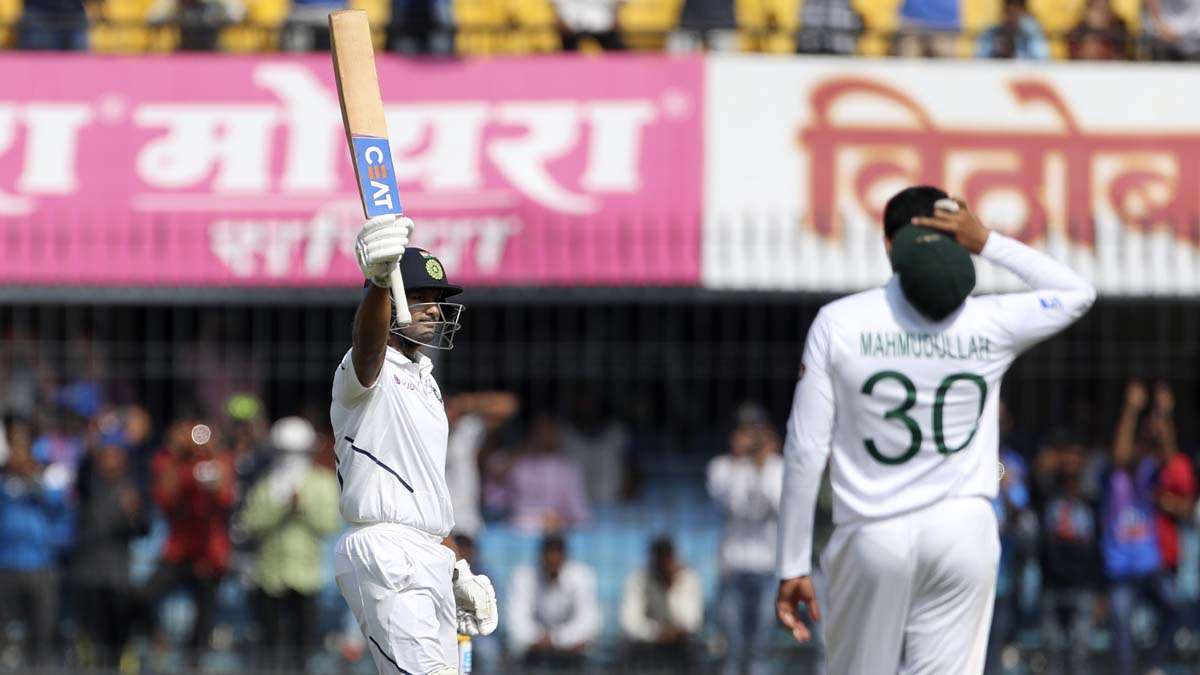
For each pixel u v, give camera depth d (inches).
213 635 1761.8
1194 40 1856.5
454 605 875.4
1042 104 1795.0
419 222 1754.4
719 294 1754.4
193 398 1835.6
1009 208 1768.0
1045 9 1947.6
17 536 1708.9
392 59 1817.2
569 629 1721.2
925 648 894.4
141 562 1840.6
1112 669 1711.4
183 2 1934.1
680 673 1705.2
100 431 1776.6
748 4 1947.6
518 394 1835.6
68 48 1939.0
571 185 1761.8
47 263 1749.5
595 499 1823.3
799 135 1779.0
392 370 860.6
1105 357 1766.7
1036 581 1790.1
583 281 1727.4
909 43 1888.5
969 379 894.4
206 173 1781.5
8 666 1675.7
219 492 1715.1
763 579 1705.2
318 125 1801.2
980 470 901.8
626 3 1969.7
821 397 900.6
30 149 1791.3
